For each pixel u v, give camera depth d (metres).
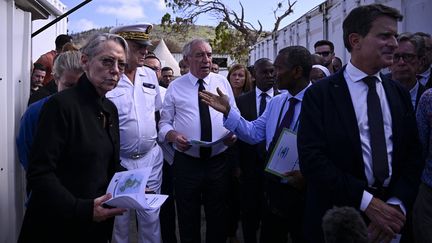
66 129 2.04
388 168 2.12
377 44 2.10
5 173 2.49
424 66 3.57
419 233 2.72
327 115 2.19
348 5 6.24
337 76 2.28
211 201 3.64
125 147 3.21
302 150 2.22
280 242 3.23
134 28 3.19
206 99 3.20
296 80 2.89
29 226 2.10
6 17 2.48
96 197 2.13
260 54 12.91
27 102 2.87
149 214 3.28
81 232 2.16
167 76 7.47
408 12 4.63
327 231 1.50
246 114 4.13
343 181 2.09
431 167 2.65
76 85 2.23
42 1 2.89
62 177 2.08
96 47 2.19
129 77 3.27
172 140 3.51
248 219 4.08
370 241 2.07
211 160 3.59
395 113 2.20
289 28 9.78
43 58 5.33
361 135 2.16
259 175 3.99
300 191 2.81
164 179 4.26
